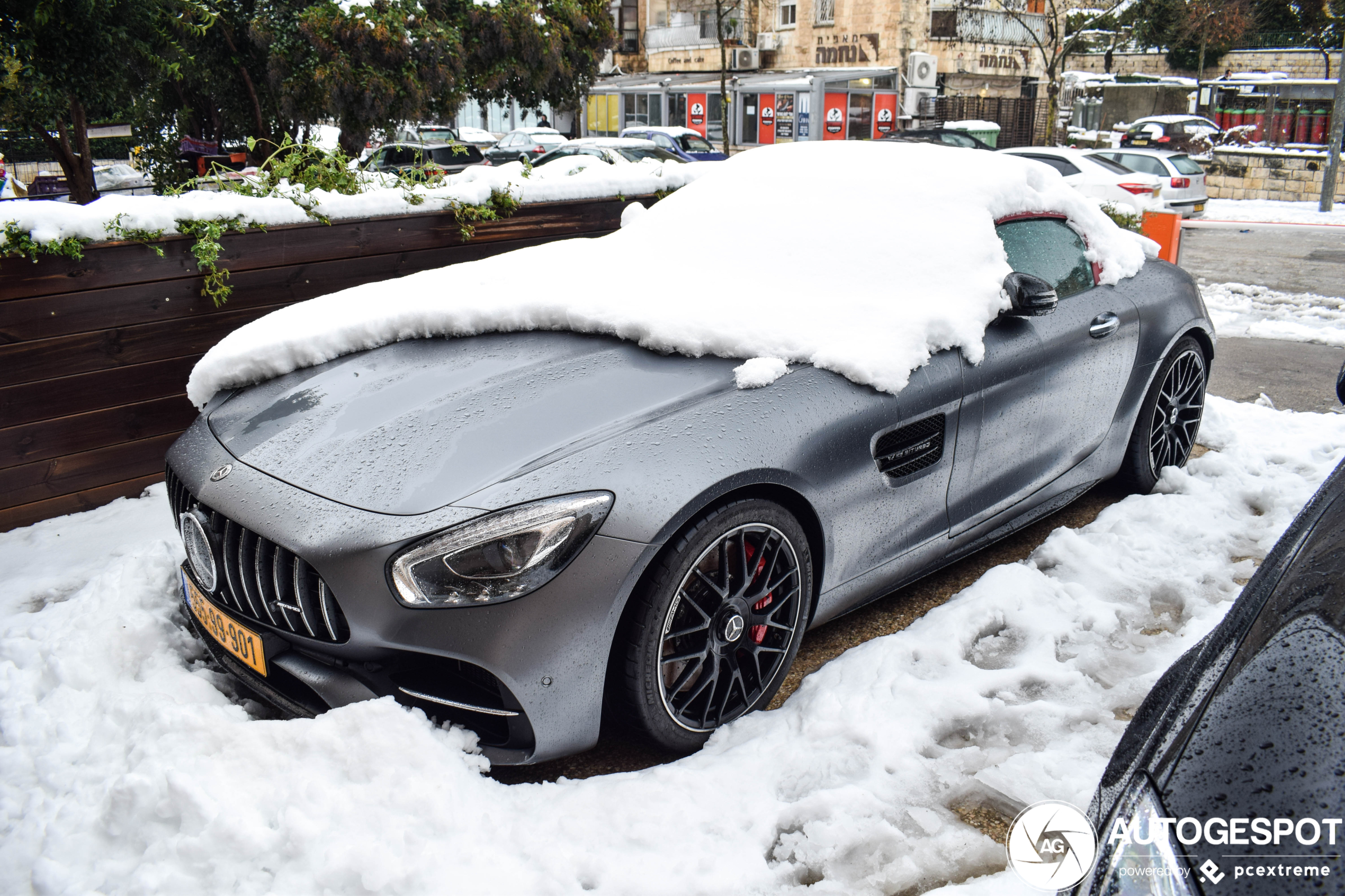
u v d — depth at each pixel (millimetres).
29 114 8539
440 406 2426
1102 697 2521
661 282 2959
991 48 31344
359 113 11125
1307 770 1113
